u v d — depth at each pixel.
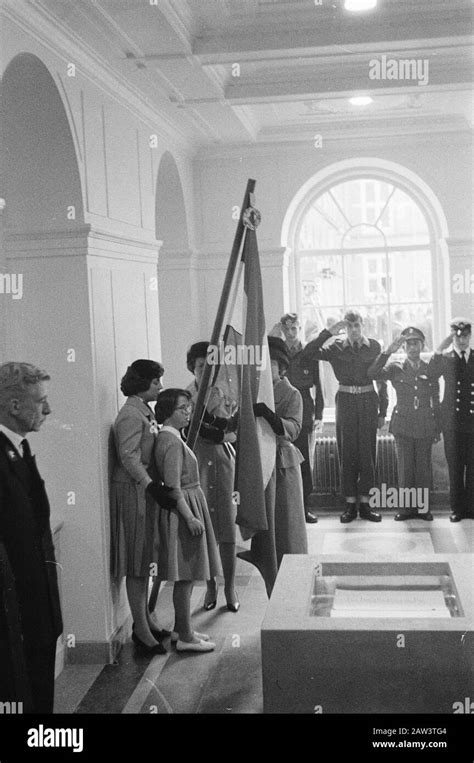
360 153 6.73
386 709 2.74
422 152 6.78
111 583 4.34
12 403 2.92
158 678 3.84
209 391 4.52
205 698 3.53
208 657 4.03
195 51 4.44
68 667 4.17
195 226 6.05
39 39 3.75
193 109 5.36
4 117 4.04
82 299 4.23
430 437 5.24
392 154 6.80
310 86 5.19
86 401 4.27
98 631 4.23
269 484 4.38
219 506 4.62
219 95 5.11
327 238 7.45
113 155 4.64
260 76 5.23
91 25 3.92
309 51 4.54
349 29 4.42
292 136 6.61
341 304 7.47
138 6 3.78
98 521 4.27
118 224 4.66
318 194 7.18
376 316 7.42
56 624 2.98
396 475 5.52
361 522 5.45
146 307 5.11
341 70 5.12
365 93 5.25
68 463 4.29
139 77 4.70
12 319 4.27
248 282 4.41
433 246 7.24
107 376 4.45
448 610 2.97
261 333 4.37
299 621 2.83
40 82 3.89
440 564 3.38
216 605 4.72
